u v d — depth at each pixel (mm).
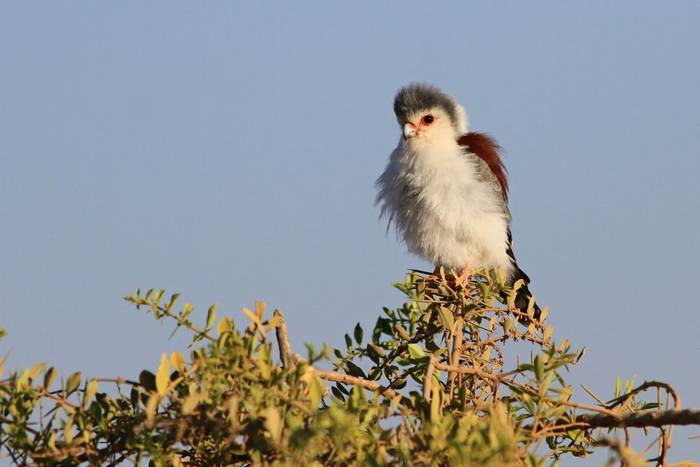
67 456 6121
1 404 6059
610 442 5457
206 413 5781
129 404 6320
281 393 5590
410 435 5488
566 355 6570
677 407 6848
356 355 8516
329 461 5379
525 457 5781
